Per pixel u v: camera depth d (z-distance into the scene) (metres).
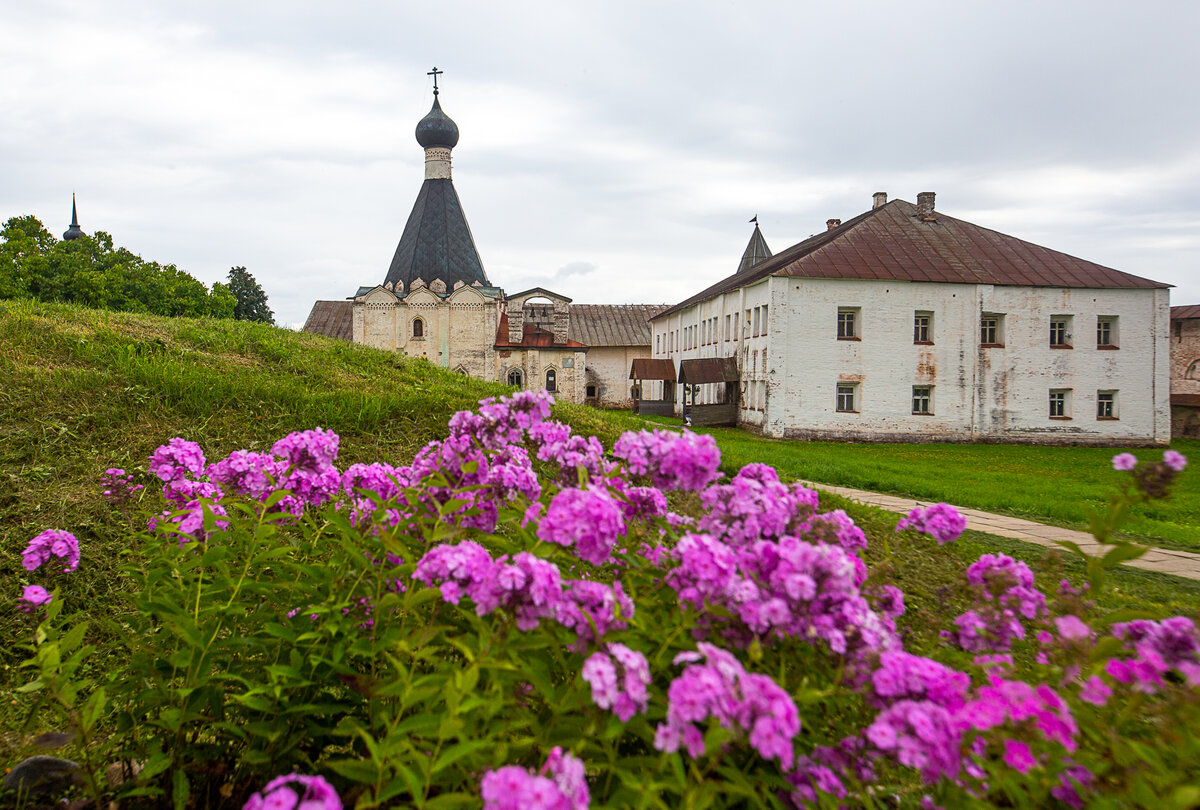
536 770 1.87
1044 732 1.59
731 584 1.83
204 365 9.47
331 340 14.45
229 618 2.69
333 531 3.10
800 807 1.81
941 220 34.88
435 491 2.55
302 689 2.54
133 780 2.54
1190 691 1.65
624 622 1.91
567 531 1.99
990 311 30.91
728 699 1.49
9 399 6.97
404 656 2.29
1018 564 2.50
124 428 7.03
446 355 50.16
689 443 2.35
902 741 1.57
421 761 1.67
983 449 28.25
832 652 1.90
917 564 5.70
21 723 3.27
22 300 12.73
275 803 1.41
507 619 1.88
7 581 4.56
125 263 48.91
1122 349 31.67
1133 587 5.90
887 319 30.33
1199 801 1.38
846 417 30.14
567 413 10.38
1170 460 2.15
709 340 41.16
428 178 55.53
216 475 2.95
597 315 59.34
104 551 5.03
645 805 1.57
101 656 3.95
